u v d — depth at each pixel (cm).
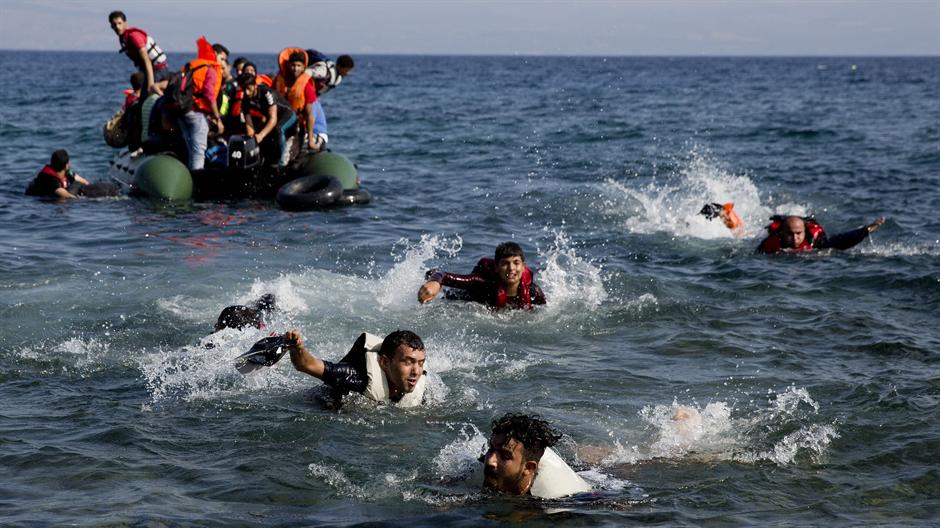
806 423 631
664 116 3691
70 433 597
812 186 1712
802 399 675
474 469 548
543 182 1778
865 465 569
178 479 538
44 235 1225
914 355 773
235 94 1630
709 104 4675
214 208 1483
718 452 588
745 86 7550
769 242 1171
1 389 673
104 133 1702
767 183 1753
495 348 793
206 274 1009
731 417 645
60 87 5838
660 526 489
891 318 881
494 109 4134
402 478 545
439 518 495
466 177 1859
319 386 686
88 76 8381
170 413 636
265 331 794
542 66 17475
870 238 1265
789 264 1100
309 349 770
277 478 542
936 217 1409
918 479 548
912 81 9256
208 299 907
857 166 2020
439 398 674
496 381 714
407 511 504
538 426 527
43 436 590
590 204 1512
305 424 620
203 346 762
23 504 498
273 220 1382
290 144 1614
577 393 690
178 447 582
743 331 844
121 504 501
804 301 939
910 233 1289
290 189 1520
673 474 557
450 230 1322
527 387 701
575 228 1341
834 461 575
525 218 1420
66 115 3331
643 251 1188
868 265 1081
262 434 604
